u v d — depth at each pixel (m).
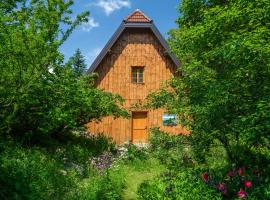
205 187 9.10
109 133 21.83
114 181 11.60
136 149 16.42
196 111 9.83
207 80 10.02
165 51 22.06
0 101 10.31
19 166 9.78
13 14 9.67
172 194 9.04
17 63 9.88
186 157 11.79
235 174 9.62
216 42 10.20
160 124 22.08
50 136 15.36
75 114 15.59
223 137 10.50
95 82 22.11
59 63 10.80
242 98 8.55
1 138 11.66
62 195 9.67
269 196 8.35
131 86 22.30
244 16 9.09
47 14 10.09
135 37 22.55
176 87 11.86
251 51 7.63
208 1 15.91
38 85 10.40
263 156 10.65
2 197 8.20
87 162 14.00
